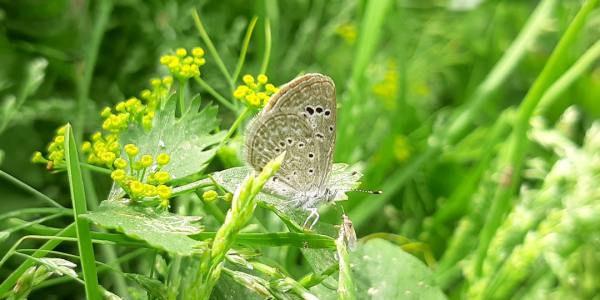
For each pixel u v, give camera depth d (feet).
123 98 1.16
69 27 1.15
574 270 1.08
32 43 1.15
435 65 1.32
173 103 0.98
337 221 1.12
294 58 1.21
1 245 1.05
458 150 1.20
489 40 1.34
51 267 0.93
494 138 1.14
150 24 1.19
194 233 0.93
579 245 1.07
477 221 1.12
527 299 1.09
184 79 0.98
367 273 0.99
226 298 0.96
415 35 1.37
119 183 0.93
